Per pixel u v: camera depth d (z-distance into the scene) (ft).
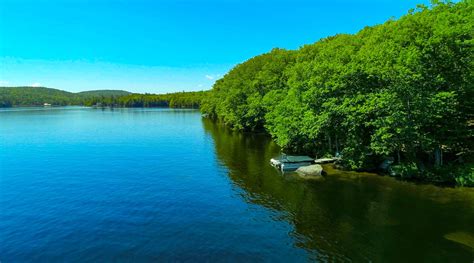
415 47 94.84
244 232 63.72
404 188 91.20
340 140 131.34
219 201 83.05
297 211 75.05
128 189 94.22
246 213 74.23
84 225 67.82
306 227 65.72
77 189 94.22
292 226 66.44
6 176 109.50
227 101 272.51
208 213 74.38
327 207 77.46
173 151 160.97
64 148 168.45
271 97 194.49
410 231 62.75
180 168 122.52
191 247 57.41
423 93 92.73
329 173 111.45
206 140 203.10
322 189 92.43
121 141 195.93
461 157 100.89
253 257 53.72
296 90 136.98
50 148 168.45
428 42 91.50
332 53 143.43
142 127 289.74
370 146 111.24
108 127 286.87
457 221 66.74
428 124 97.66
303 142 151.84
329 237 60.90
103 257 54.13
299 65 170.40
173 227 66.44
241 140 203.72
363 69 108.58
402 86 93.81
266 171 117.19
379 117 100.42
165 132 248.52
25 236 62.59
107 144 183.42
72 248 57.47
